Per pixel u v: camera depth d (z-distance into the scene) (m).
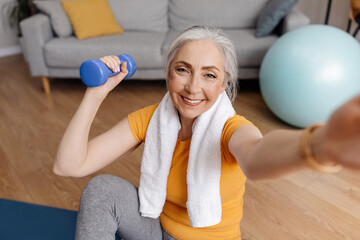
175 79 0.79
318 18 3.69
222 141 0.82
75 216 1.44
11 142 2.31
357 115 0.33
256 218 1.57
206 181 0.85
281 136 0.50
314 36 2.07
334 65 1.94
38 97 3.08
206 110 0.82
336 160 0.36
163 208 0.99
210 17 3.17
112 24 3.14
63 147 0.86
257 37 2.82
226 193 0.88
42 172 1.97
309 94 2.01
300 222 1.54
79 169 0.90
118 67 0.81
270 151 0.50
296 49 2.07
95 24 3.04
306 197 1.69
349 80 1.95
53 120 2.61
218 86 0.79
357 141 0.34
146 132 0.95
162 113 0.91
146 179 0.94
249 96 2.89
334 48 1.98
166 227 0.99
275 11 2.67
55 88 3.28
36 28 2.87
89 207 0.85
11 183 1.89
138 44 2.83
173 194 0.94
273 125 2.38
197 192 0.86
